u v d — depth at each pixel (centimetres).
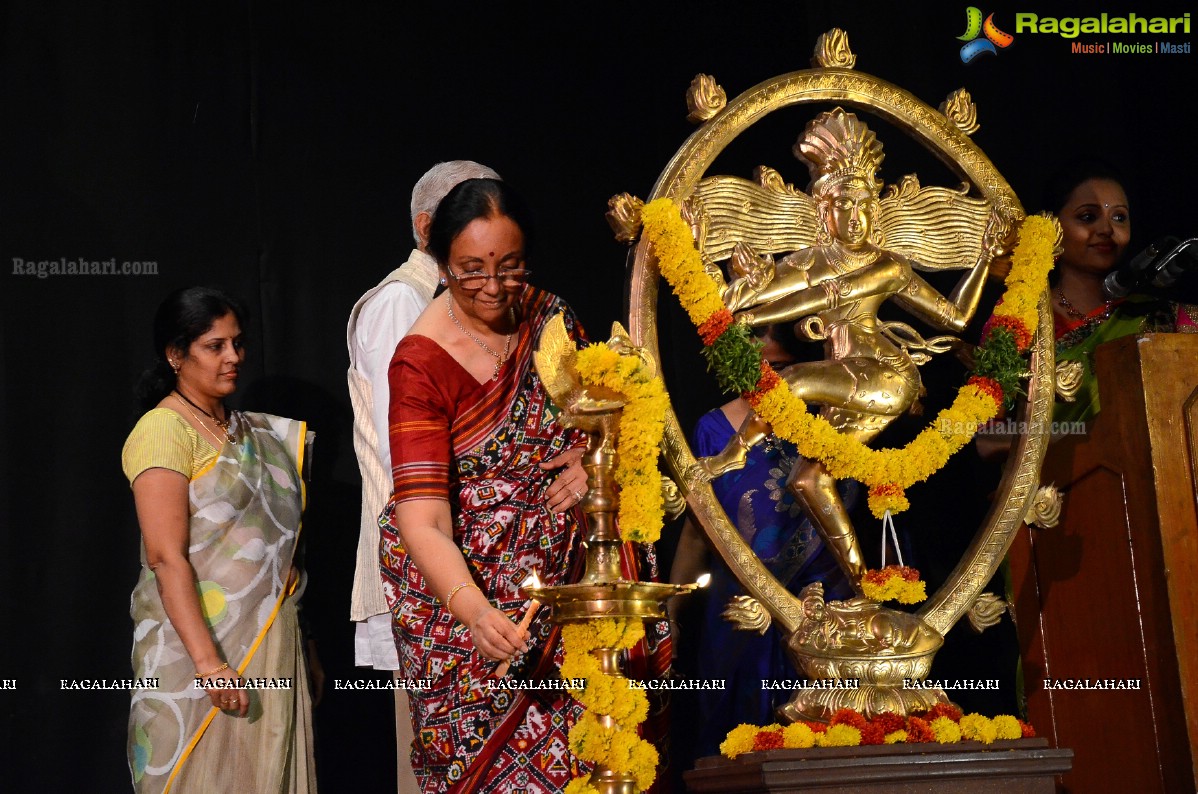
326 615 533
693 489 399
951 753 370
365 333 446
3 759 475
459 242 344
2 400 489
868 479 405
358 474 541
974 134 594
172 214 522
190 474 432
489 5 578
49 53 511
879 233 421
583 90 588
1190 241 447
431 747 357
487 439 362
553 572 365
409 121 561
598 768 338
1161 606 406
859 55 586
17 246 499
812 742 367
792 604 404
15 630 482
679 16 601
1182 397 416
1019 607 462
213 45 535
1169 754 404
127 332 510
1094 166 528
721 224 406
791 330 511
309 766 442
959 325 435
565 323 383
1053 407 469
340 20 555
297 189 542
